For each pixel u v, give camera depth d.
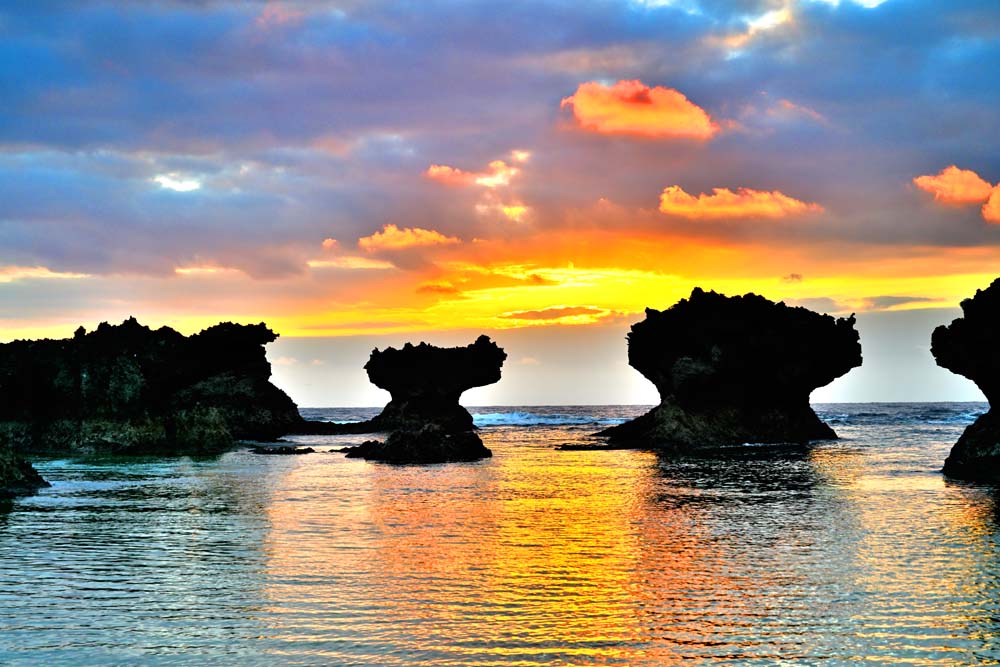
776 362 84.75
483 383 124.56
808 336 85.69
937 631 19.58
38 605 21.45
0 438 46.66
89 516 36.12
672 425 82.69
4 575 24.66
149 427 76.81
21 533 31.75
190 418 80.19
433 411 120.31
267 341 108.94
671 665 17.50
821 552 28.22
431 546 29.48
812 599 22.23
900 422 134.25
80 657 17.72
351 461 67.44
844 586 23.55
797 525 33.78
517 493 45.34
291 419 111.81
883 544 29.48
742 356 83.75
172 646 18.42
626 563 26.66
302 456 72.50
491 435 111.62
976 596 22.42
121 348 81.12
